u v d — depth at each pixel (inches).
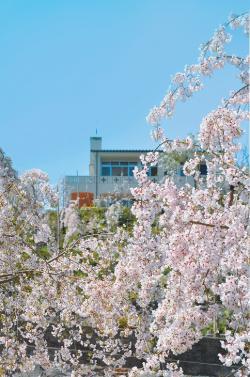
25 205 360.5
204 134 242.8
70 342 326.6
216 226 224.5
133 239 237.9
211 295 236.8
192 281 224.8
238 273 213.3
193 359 422.0
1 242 335.0
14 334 323.3
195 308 223.8
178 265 224.8
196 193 233.6
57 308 330.3
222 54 318.0
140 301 252.5
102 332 322.7
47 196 404.2
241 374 200.5
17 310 334.3
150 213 231.3
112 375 321.4
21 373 335.3
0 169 339.6
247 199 231.1
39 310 328.8
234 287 205.8
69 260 336.2
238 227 217.8
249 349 202.7
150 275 247.8
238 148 241.0
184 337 222.1
